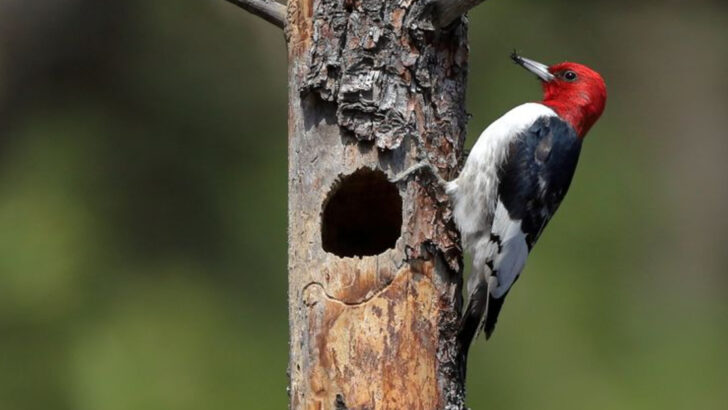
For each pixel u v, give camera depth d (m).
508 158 9.04
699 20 17.36
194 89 15.92
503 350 14.42
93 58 16.16
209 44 16.08
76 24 16.14
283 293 14.95
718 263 16.08
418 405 8.12
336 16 8.27
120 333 14.49
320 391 8.10
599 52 16.98
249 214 15.27
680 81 17.09
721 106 16.97
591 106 9.67
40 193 15.29
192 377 14.27
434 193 8.41
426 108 8.41
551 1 16.56
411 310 8.19
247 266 15.05
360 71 8.24
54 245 14.92
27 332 14.49
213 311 14.70
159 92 15.92
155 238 15.14
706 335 15.11
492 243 8.77
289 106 8.53
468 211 8.59
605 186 15.82
